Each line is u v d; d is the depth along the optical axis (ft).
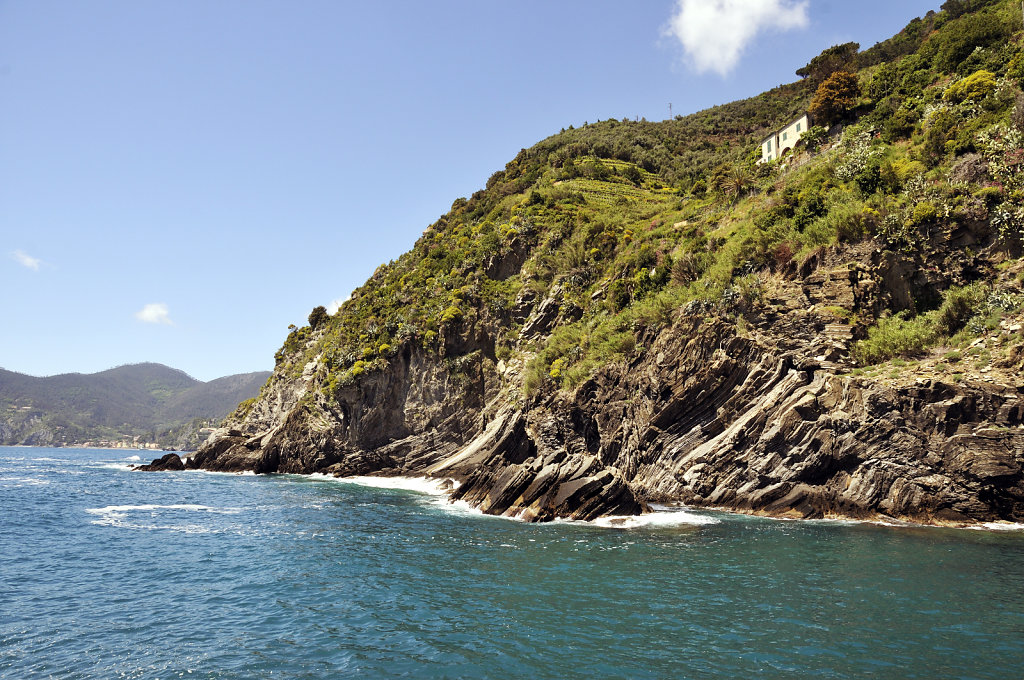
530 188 330.34
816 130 209.05
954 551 86.28
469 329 225.15
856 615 58.08
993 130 139.74
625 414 158.10
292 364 309.63
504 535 102.37
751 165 239.30
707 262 172.24
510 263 253.65
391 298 272.51
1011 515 107.65
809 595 64.95
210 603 64.49
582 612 60.13
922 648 49.73
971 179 134.62
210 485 194.59
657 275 184.65
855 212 137.69
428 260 283.59
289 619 59.21
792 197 163.32
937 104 167.63
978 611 58.95
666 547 91.20
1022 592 65.36
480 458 185.47
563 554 86.89
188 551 89.97
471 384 215.51
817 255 141.79
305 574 76.18
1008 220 124.67
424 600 64.80
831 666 46.26
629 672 45.80
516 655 49.47
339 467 224.94
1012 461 104.42
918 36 306.76
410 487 187.52
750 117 474.90
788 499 121.90
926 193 135.74
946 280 128.77
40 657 49.93
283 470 246.47
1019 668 45.70
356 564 81.30
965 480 108.27
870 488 115.75
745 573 74.84
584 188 308.40
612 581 71.82
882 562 79.82
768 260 152.87
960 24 196.54
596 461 128.16
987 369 111.04
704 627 55.36
